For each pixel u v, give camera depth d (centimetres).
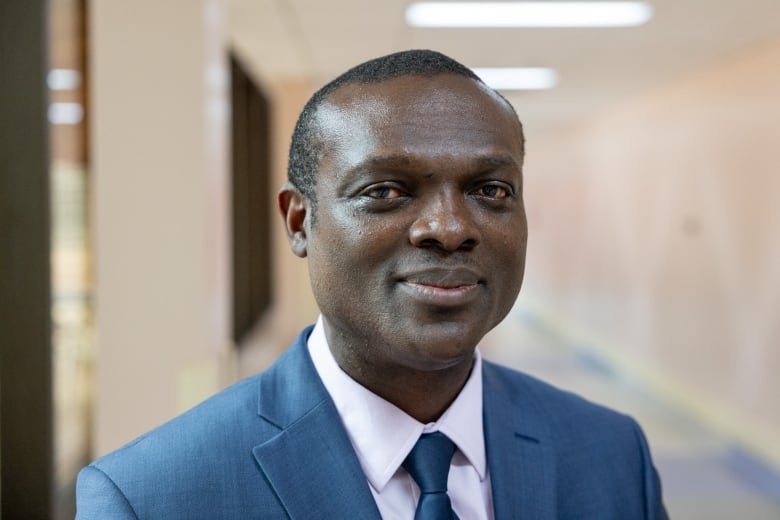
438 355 59
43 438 174
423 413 68
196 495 63
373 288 60
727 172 449
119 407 215
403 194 59
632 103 627
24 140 172
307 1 320
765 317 401
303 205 68
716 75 463
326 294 62
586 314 780
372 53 443
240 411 69
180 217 218
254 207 615
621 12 330
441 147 58
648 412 527
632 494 78
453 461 70
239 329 539
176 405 216
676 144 531
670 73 487
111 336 215
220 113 253
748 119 418
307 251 66
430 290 58
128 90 216
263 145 618
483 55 429
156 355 216
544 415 79
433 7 329
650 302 585
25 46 171
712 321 470
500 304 63
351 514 64
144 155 216
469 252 59
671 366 539
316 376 71
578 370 698
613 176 685
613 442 80
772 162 391
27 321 173
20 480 173
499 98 65
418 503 65
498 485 70
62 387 194
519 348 830
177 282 217
